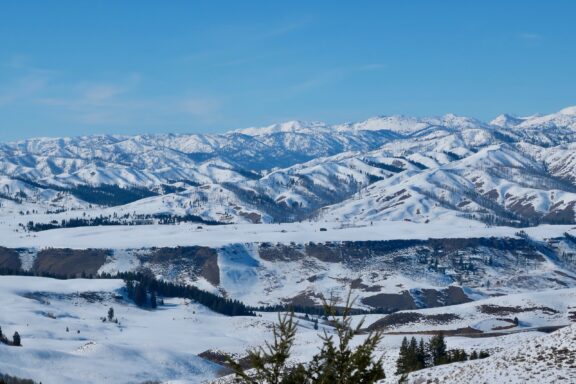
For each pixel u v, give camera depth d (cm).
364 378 2203
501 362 6638
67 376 13488
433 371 7150
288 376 2242
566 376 5828
